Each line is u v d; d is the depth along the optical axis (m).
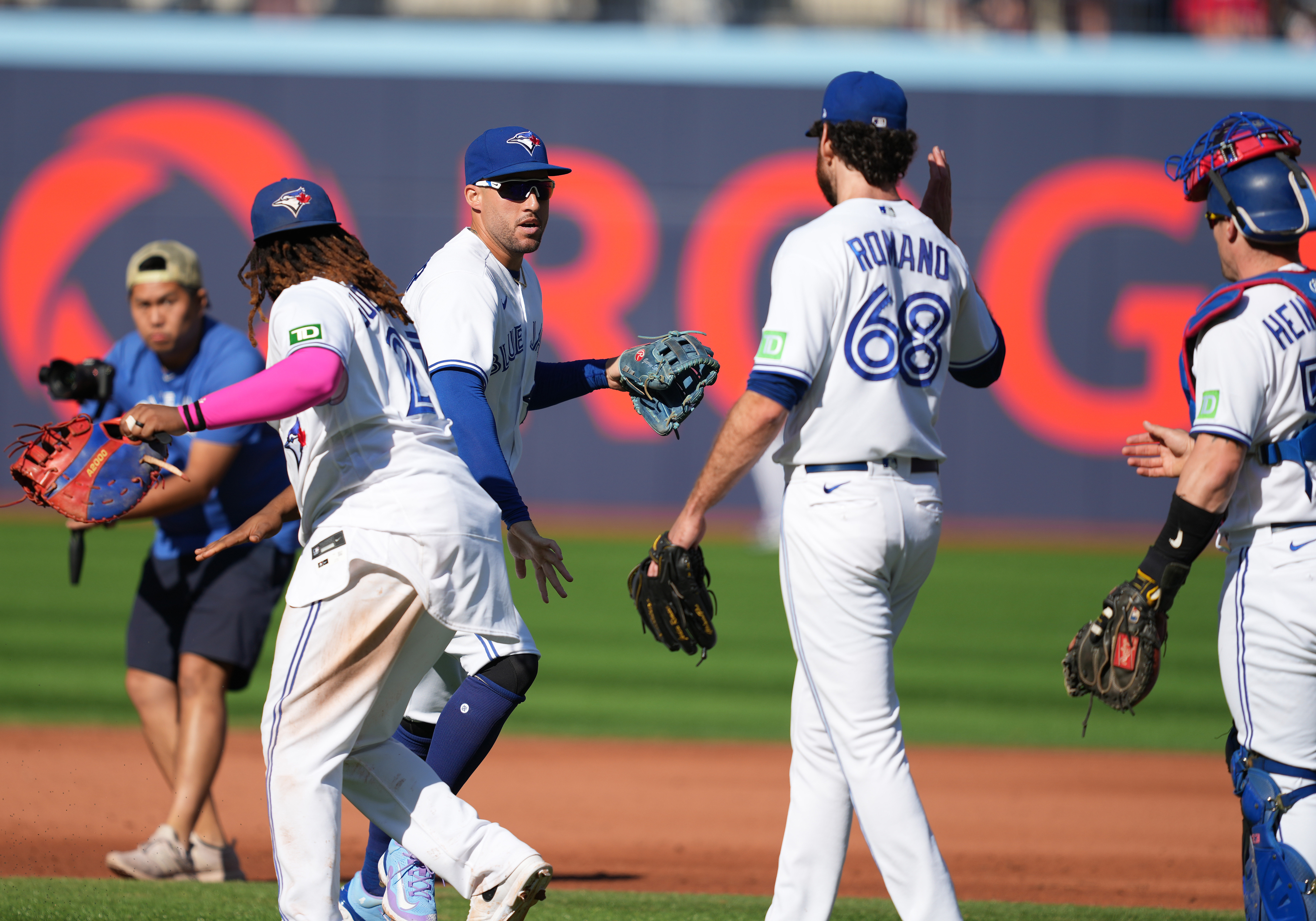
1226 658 11.66
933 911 10.88
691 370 14.59
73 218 68.75
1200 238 70.00
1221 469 10.87
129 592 45.22
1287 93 70.56
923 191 71.06
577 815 22.70
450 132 71.06
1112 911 15.09
